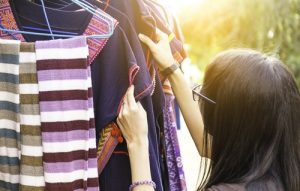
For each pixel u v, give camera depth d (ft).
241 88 3.90
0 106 4.16
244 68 3.95
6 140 4.22
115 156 4.34
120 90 4.11
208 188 4.01
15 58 4.04
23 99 4.07
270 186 3.87
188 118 4.91
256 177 3.87
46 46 4.01
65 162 4.06
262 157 3.91
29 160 4.11
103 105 4.12
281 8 14.26
